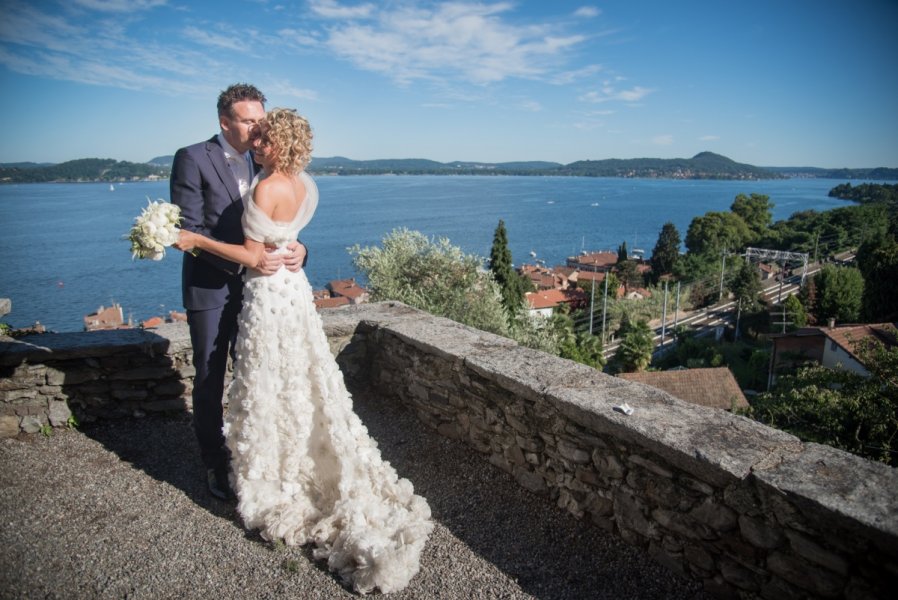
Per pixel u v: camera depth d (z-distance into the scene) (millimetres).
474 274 10016
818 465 2088
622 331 50062
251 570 2438
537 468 3031
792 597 2014
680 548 2373
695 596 2287
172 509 2891
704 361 38344
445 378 3674
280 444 2709
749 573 2141
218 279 2922
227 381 4105
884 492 1896
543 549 2604
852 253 85375
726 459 2131
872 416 9938
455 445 3615
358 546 2357
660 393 2799
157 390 3936
